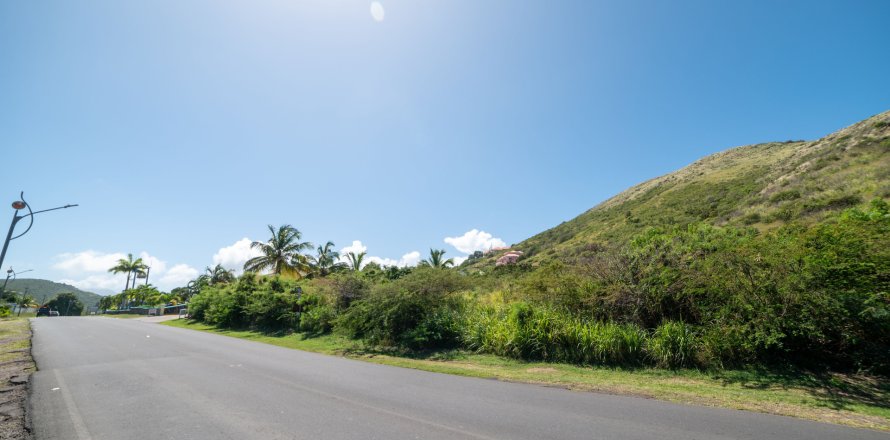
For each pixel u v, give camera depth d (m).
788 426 4.91
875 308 7.09
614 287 10.91
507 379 8.18
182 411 5.70
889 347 7.26
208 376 8.40
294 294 22.62
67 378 8.16
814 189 25.94
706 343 8.58
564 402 6.20
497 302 14.91
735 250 9.26
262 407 5.91
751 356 8.20
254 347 14.13
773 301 8.11
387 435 4.65
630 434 4.66
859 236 7.80
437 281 14.63
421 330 12.97
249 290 26.66
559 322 10.76
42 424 5.17
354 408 5.86
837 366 7.64
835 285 7.72
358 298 17.78
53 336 17.45
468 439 4.52
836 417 5.28
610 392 6.87
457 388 7.30
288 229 38.91
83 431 4.88
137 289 70.19
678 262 10.62
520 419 5.28
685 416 5.36
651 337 9.59
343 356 12.23
